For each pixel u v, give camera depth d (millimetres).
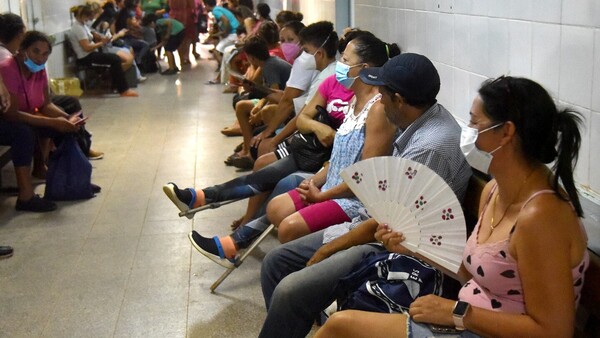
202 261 3949
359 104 3170
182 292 3566
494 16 3152
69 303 3473
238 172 5684
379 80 2588
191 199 3648
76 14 9844
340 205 3082
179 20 12500
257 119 5367
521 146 1844
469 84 3514
